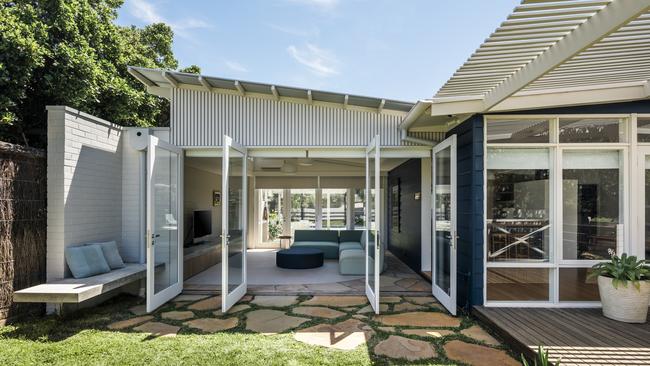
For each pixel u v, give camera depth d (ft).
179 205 16.83
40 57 17.47
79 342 10.64
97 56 23.70
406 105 16.29
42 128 20.57
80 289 11.69
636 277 11.27
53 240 13.23
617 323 11.16
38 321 12.39
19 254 12.34
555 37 7.48
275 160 26.35
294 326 12.16
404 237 25.12
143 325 12.25
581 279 13.24
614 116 13.15
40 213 13.12
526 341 9.70
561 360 8.53
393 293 16.55
